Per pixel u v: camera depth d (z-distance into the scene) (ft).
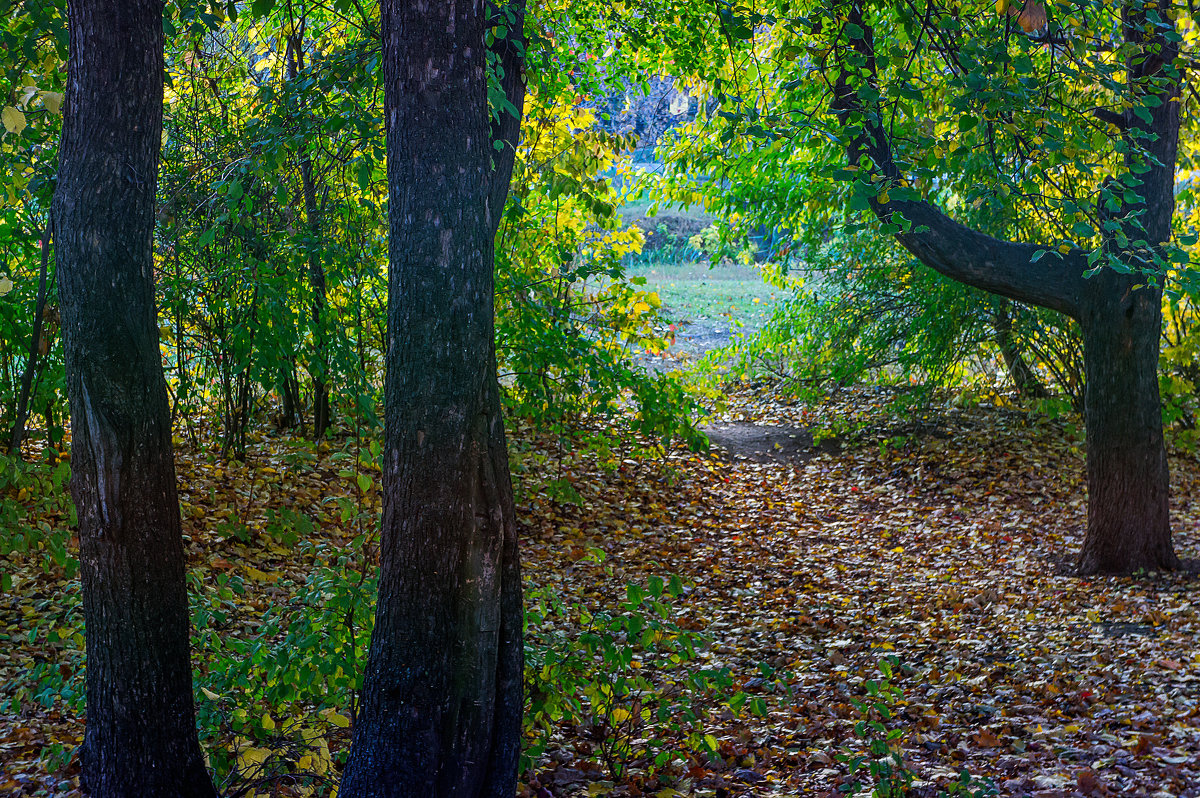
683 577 28.71
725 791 14.88
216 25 18.45
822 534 34.09
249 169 19.19
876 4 21.40
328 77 18.98
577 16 28.89
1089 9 23.00
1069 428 41.93
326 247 23.09
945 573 29.19
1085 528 33.01
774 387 52.65
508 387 33.81
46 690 12.68
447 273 10.40
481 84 10.70
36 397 23.57
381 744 10.70
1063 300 27.43
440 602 10.57
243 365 23.91
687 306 75.56
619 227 37.01
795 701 19.34
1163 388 37.73
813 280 47.39
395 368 10.59
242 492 27.91
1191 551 29.45
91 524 10.80
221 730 13.47
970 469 39.40
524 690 13.67
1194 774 14.39
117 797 11.03
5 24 15.61
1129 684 19.03
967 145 19.84
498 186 14.23
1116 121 25.77
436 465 10.50
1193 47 30.22
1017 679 19.97
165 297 24.54
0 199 14.35
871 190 16.40
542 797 14.60
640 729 16.67
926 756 16.34
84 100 10.37
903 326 43.47
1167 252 19.51
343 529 27.37
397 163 10.51
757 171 41.68
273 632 13.51
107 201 10.40
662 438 41.78
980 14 23.20
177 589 11.28
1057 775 14.78
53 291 22.12
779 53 24.72
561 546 30.50
